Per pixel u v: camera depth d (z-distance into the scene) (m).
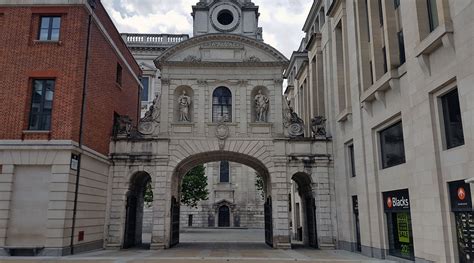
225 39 27.05
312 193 25.55
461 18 12.43
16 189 19.38
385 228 18.73
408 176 16.05
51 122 19.98
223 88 26.86
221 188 56.88
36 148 19.56
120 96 28.11
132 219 26.16
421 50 14.37
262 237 36.31
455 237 13.26
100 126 23.86
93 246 22.58
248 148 25.56
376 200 19.14
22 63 20.53
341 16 24.30
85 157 21.48
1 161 19.45
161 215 24.55
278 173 25.23
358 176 21.14
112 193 24.75
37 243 18.86
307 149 25.67
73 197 19.97
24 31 20.88
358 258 19.02
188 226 55.84
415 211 15.47
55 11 21.14
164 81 26.45
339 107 24.67
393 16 17.98
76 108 20.38
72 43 20.83
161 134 25.58
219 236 37.84
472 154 11.80
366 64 21.00
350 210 23.08
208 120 25.92
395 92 17.33
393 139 18.31
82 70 21.08
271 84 26.61
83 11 21.36
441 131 14.02
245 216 56.03
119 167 25.09
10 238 18.84
